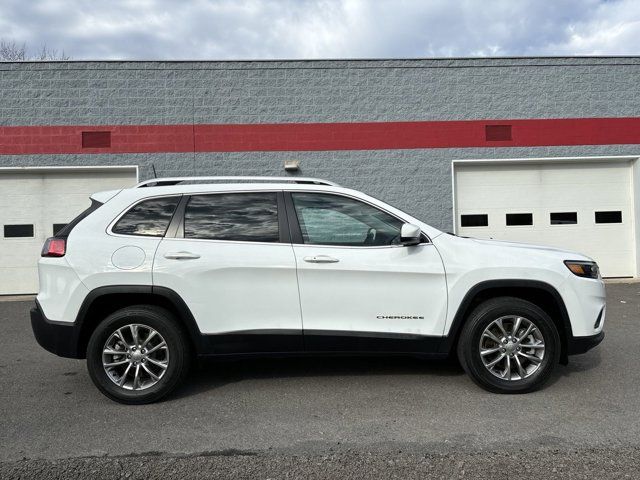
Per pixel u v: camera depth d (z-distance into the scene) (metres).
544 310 4.64
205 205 4.46
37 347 6.29
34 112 10.59
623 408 4.05
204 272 4.22
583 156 11.34
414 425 3.77
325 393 4.44
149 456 3.34
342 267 4.28
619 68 11.40
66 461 3.27
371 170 11.12
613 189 11.55
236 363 5.34
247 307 4.27
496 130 11.27
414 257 4.34
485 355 4.36
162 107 10.80
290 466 3.18
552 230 11.49
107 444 3.52
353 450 3.39
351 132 11.08
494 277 4.31
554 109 11.33
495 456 3.28
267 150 10.96
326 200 4.51
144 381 4.31
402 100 11.14
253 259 4.27
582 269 4.45
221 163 10.91
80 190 10.85
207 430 3.73
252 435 3.64
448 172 11.21
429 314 4.33
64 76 10.64
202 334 4.23
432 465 3.17
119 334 4.21
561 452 3.32
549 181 11.50
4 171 10.57
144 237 4.32
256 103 10.95
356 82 11.07
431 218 11.19
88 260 4.21
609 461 3.19
